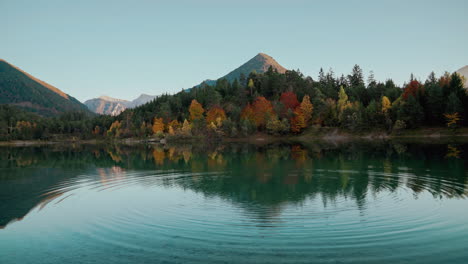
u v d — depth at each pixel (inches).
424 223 580.7
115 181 1123.9
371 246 482.3
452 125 3843.5
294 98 5954.7
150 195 875.4
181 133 5792.3
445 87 4414.4
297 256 452.8
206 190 933.2
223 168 1443.2
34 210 735.1
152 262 443.5
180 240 521.7
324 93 6550.2
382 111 4616.1
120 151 3275.1
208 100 7111.2
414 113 4156.0
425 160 1563.7
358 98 5772.6
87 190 964.6
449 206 692.1
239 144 4291.3
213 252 471.8
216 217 649.0
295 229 563.5
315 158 1817.2
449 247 474.0
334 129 4872.0
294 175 1184.2
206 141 5438.0
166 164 1688.0
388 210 671.8
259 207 721.0
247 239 520.1
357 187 926.4
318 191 883.4
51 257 473.7
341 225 579.2
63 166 1686.8
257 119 5610.2
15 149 4443.9
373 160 1627.7
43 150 4003.4
